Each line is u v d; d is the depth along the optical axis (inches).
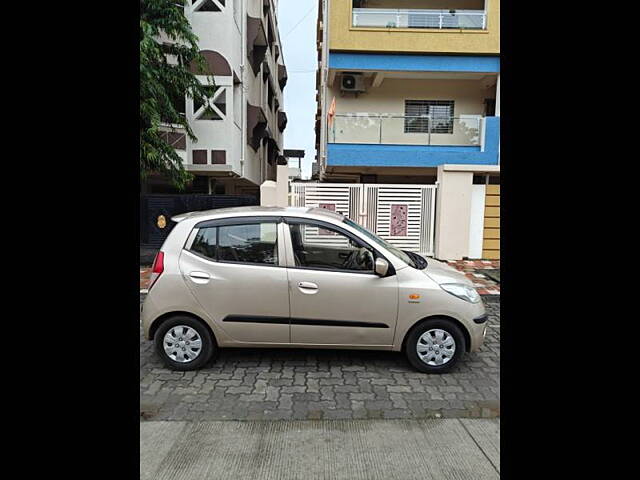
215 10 474.9
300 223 161.3
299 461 105.7
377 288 155.6
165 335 160.4
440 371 159.5
